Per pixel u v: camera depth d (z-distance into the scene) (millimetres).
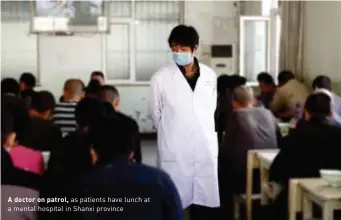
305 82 6379
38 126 3547
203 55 8039
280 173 3080
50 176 2385
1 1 7527
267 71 7988
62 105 4305
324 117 3035
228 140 3949
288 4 6492
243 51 8086
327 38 5777
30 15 7375
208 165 2945
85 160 2471
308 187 2699
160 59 8047
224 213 4074
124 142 1746
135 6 7926
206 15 8016
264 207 3438
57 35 7691
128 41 7957
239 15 8039
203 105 2906
